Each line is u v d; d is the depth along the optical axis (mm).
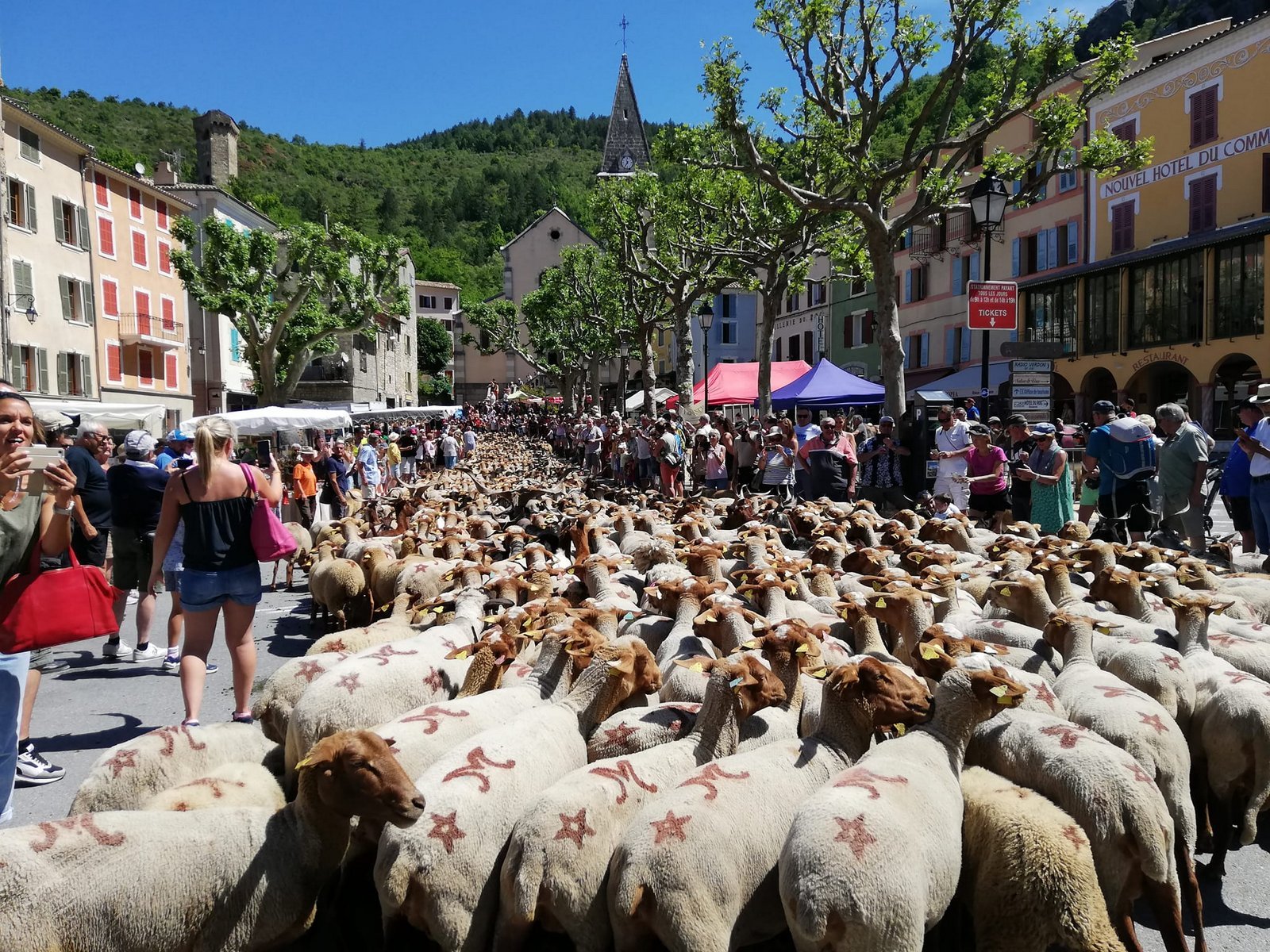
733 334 69562
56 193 36656
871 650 6234
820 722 4672
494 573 8617
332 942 4344
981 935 3953
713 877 3738
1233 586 7750
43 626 4723
